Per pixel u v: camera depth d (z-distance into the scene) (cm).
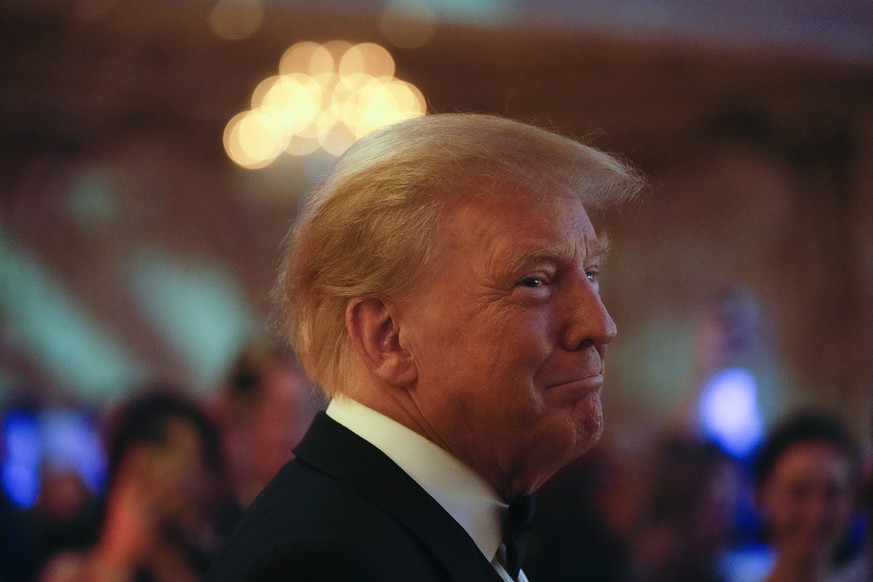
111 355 1024
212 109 1055
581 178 144
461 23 1038
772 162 1107
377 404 139
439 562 126
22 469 605
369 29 1029
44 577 512
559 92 1102
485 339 132
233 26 998
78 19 973
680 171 1115
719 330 1048
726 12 1052
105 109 1032
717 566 566
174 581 510
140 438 515
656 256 1111
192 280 1052
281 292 162
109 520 512
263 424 606
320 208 141
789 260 1098
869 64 1080
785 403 1061
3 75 998
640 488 595
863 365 1065
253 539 125
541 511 470
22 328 999
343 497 128
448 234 134
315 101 663
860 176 1095
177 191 1055
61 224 1022
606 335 135
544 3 1036
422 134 141
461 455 138
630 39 1059
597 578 459
